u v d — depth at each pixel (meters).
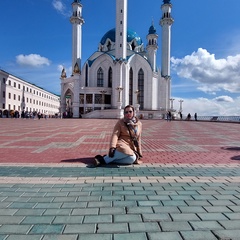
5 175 4.97
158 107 72.06
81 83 71.31
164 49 71.38
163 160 6.75
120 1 61.91
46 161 6.45
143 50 79.69
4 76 61.66
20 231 2.71
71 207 3.37
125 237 2.60
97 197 3.76
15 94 68.50
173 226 2.85
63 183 4.45
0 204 3.46
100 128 20.45
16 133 14.92
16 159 6.70
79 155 7.43
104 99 65.00
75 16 67.62
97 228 2.79
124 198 3.74
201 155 7.55
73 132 16.14
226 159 6.94
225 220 3.03
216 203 3.58
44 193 3.92
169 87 72.44
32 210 3.27
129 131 6.16
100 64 69.56
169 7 70.31
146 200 3.66
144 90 69.88
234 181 4.69
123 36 62.38
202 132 17.27
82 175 5.03
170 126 25.83
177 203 3.56
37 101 86.69
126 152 5.84
